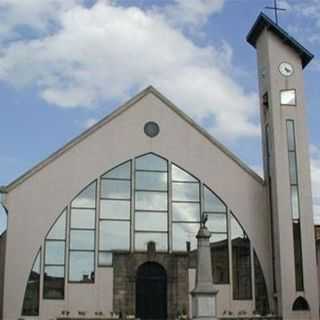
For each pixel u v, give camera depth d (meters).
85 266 37.16
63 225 37.50
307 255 37.94
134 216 38.34
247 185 40.16
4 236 38.09
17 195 37.34
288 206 38.47
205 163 40.00
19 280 36.28
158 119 40.12
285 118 39.97
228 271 38.50
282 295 37.06
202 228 30.72
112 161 38.97
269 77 40.72
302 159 39.50
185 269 37.94
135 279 37.44
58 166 38.22
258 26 42.03
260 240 39.34
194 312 29.59
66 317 35.94
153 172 39.31
